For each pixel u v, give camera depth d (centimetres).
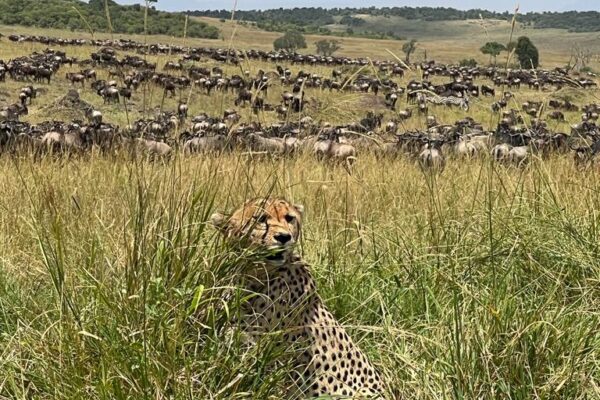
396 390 485
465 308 535
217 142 1576
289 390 439
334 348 454
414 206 805
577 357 495
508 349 479
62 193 791
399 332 545
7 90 4391
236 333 427
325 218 741
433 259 643
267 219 443
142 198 499
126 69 5200
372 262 651
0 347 482
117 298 457
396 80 6494
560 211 680
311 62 7800
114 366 414
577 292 607
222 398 414
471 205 758
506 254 642
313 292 452
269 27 19012
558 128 4144
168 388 418
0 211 780
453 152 2025
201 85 4569
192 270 461
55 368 435
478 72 8019
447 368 481
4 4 12425
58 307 474
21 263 616
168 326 433
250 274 446
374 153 1783
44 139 2009
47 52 6281
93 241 512
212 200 481
